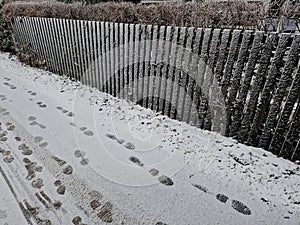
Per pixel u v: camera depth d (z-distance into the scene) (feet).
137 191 6.73
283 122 7.32
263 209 6.05
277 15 9.75
